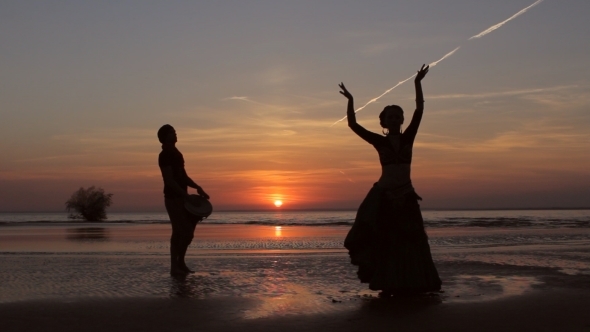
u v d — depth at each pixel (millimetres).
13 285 7199
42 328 4773
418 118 6652
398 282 6172
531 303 5676
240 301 5953
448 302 5816
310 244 16656
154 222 53938
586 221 44125
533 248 13156
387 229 6332
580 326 4660
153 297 6223
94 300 6035
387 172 6461
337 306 5672
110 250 14141
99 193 64688
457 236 19719
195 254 12055
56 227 36125
